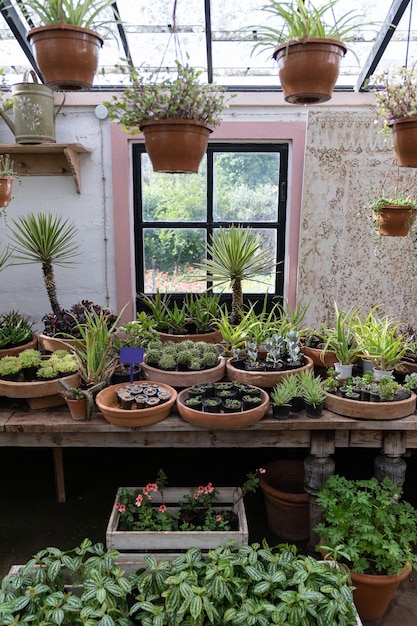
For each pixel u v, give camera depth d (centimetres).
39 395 221
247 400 210
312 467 215
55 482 258
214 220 338
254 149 324
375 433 217
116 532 191
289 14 198
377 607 185
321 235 321
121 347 229
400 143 219
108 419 209
